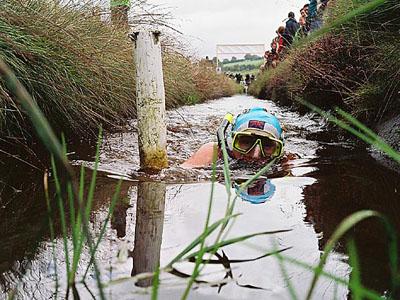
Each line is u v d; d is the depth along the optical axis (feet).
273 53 45.65
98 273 3.05
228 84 64.18
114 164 10.12
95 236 5.61
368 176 9.01
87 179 8.71
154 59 9.57
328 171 9.59
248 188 8.21
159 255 4.98
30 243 5.36
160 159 9.74
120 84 13.75
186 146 13.46
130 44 15.03
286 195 7.63
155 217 6.37
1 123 9.09
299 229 5.80
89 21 13.15
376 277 4.41
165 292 4.07
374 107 12.72
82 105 11.18
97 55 12.14
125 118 14.92
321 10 24.12
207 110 26.30
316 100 19.08
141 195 7.63
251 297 4.00
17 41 9.79
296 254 4.99
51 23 10.59
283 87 30.73
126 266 4.69
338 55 15.90
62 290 4.15
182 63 26.58
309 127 17.99
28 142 10.34
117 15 15.52
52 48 10.82
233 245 5.20
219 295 4.03
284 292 4.13
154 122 9.63
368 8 2.61
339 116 15.42
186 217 6.36
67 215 6.40
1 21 9.46
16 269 4.66
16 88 2.00
